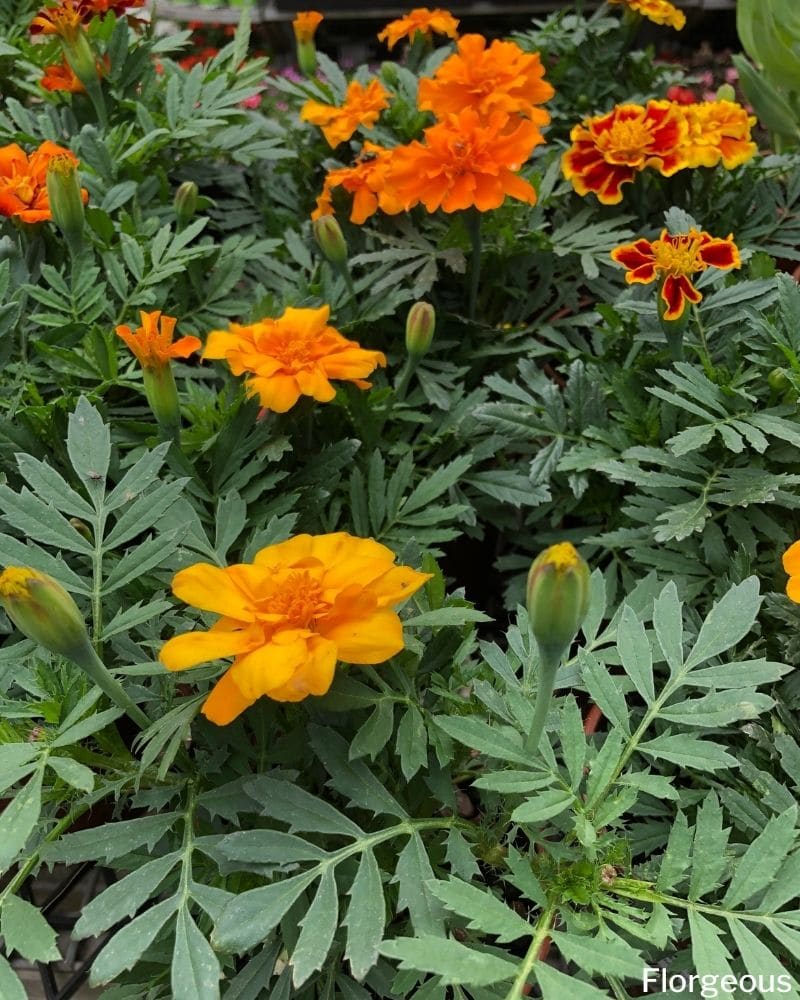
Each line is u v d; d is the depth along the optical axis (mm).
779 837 161
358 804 173
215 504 259
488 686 187
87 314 302
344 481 299
